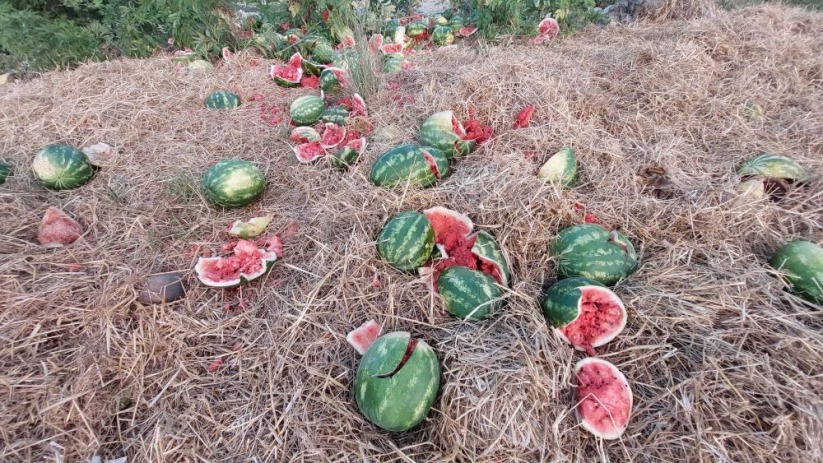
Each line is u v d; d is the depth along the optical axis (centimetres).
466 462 203
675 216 317
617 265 274
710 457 196
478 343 236
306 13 681
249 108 510
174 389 242
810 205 329
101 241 326
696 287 262
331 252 292
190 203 359
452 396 218
